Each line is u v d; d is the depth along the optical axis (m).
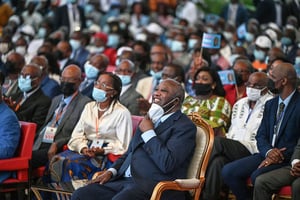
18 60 16.98
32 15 32.94
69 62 20.30
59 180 13.26
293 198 11.48
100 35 25.81
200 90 14.19
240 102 13.89
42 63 16.94
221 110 14.02
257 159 12.56
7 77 17.14
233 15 31.78
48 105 15.07
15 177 12.58
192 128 11.29
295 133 12.31
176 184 10.91
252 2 32.59
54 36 26.52
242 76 15.52
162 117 11.50
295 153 11.80
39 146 14.27
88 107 13.59
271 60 17.11
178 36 23.53
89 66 16.62
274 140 12.42
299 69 17.28
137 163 11.36
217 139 13.06
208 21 32.66
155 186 10.99
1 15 33.16
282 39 22.33
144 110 15.31
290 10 29.16
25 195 13.07
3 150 12.31
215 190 12.86
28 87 15.00
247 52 21.88
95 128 13.38
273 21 29.14
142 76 17.20
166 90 11.40
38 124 14.90
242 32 25.20
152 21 33.97
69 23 30.67
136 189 11.06
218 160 12.91
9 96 16.06
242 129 13.61
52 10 33.44
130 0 39.66
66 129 14.10
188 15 34.94
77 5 31.23
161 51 18.44
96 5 36.19
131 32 32.62
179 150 11.05
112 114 13.34
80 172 13.14
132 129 13.41
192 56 19.84
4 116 12.54
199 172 11.30
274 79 12.47
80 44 22.84
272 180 11.78
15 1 34.34
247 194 12.54
